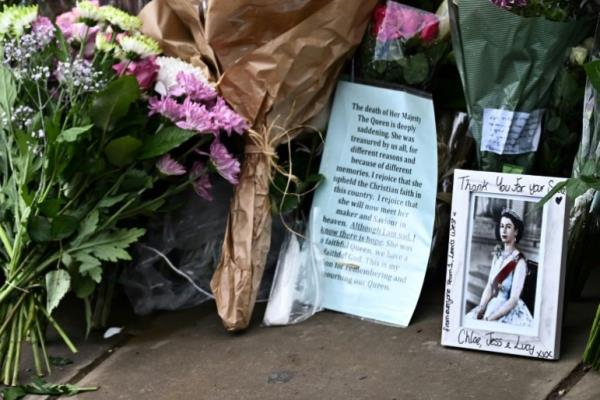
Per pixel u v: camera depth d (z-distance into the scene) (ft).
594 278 9.83
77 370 8.50
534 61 8.61
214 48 8.88
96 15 8.82
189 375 8.27
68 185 8.52
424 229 9.20
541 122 8.91
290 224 9.55
